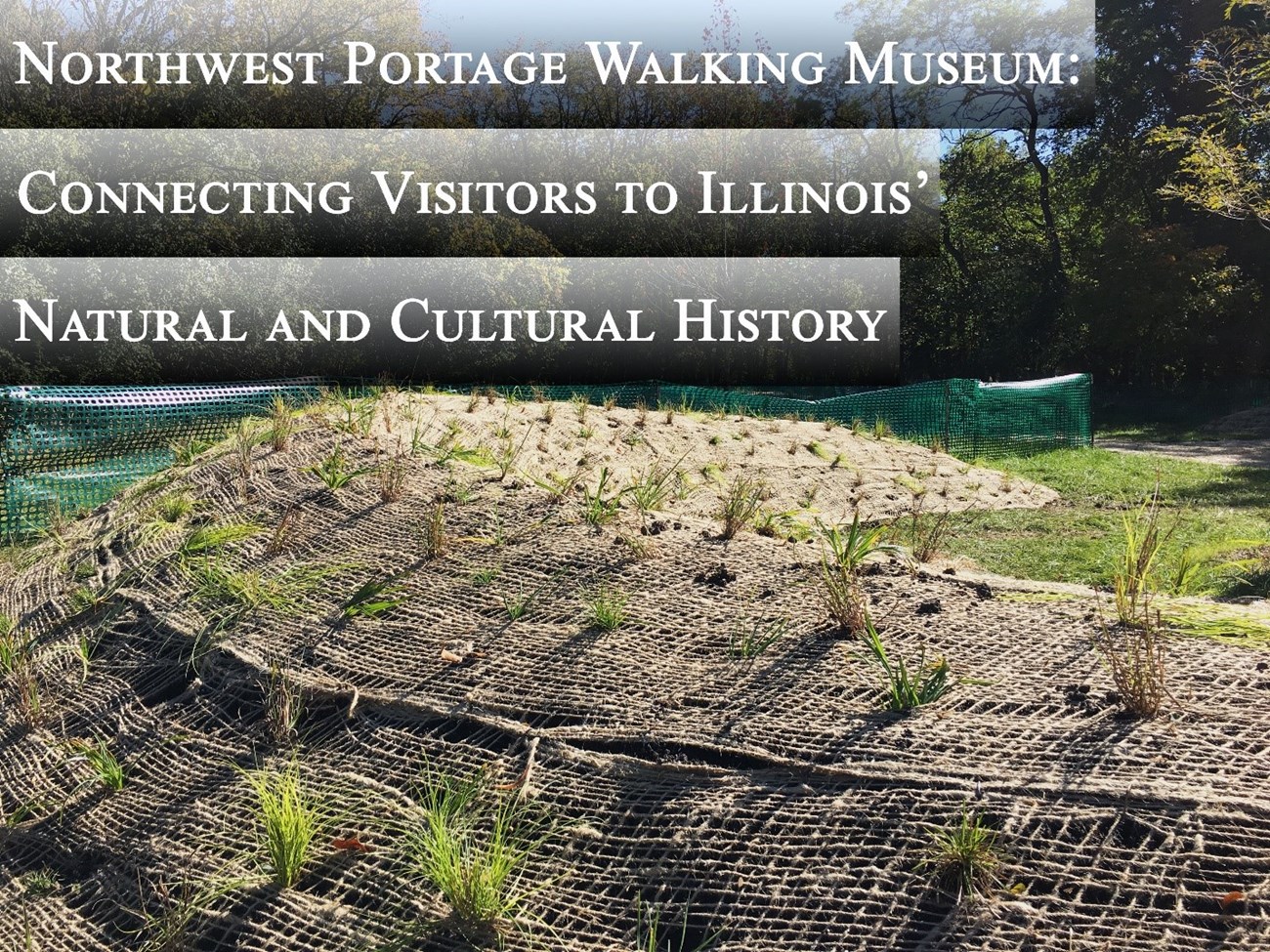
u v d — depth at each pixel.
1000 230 41.91
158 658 4.34
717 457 10.52
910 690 3.29
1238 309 31.16
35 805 3.62
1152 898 2.45
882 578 4.33
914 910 2.54
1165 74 34.34
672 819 2.96
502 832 3.00
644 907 2.71
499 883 2.75
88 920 3.06
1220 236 32.91
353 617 4.29
